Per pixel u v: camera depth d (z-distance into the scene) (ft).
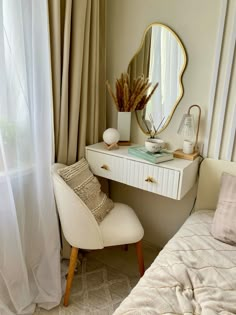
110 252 6.89
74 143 5.80
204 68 5.18
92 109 6.14
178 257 3.89
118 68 6.36
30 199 5.19
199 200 5.66
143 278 3.57
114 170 5.69
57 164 5.31
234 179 4.88
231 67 4.88
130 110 6.02
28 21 4.43
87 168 5.83
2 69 4.08
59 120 5.40
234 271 3.65
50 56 4.91
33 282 5.36
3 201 4.42
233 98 5.00
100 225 5.22
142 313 2.92
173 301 3.11
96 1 5.55
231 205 4.59
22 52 4.37
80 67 5.39
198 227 4.78
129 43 6.02
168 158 5.23
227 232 4.33
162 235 6.83
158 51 5.63
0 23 3.90
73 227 4.90
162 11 5.39
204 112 5.40
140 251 5.41
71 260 5.11
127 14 5.87
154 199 6.67
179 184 4.86
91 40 5.71
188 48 5.27
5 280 4.66
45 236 5.31
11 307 4.83
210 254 4.01
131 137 6.58
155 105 5.97
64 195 4.78
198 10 4.98
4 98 4.21
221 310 2.93
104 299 5.36
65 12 4.87
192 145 5.36
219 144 5.35
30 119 4.80
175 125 5.83
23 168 4.89
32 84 4.67
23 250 5.12
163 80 5.71
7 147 4.47
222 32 4.80
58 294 5.20
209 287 3.33
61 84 5.26
